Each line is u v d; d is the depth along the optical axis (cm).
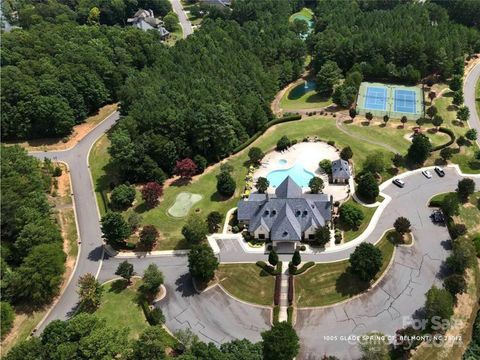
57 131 17962
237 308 10825
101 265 12362
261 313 10650
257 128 17625
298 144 16712
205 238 12656
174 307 10944
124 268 11312
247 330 10281
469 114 17788
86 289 10769
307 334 10038
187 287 11475
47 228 12262
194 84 17762
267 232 12506
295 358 9531
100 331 8894
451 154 14925
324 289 11044
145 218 13812
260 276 11531
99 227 13738
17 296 11025
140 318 10625
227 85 18062
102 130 18862
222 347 9038
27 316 10938
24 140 18250
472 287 10862
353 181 14638
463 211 13162
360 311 10481
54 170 16175
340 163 14550
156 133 15875
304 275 11438
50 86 18038
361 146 16350
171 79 18825
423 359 9369
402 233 12325
